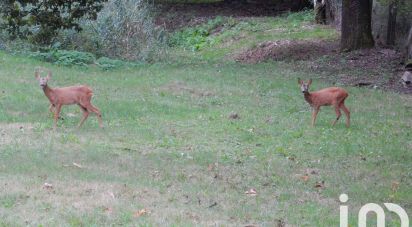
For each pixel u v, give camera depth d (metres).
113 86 18.62
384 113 16.73
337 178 11.34
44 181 10.18
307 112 16.56
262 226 8.75
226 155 12.45
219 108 16.69
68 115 14.95
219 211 9.34
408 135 14.63
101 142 12.88
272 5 37.94
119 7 24.56
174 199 9.76
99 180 10.44
